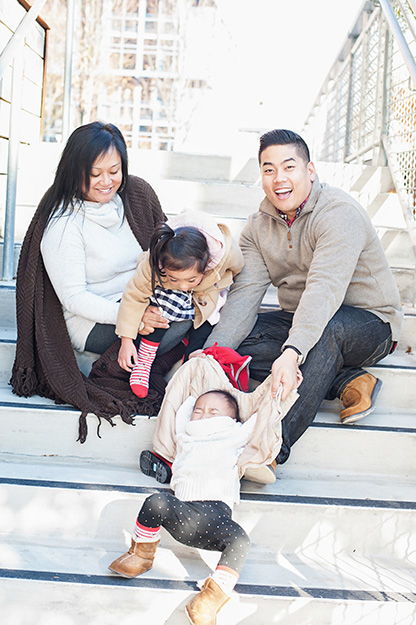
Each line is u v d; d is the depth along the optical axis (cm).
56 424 202
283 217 212
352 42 493
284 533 182
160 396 209
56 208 210
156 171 384
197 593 157
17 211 308
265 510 180
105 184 207
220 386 193
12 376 219
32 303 211
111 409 200
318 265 195
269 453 174
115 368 211
